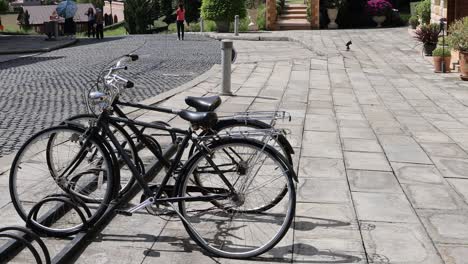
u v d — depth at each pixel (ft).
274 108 33.47
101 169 15.15
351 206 17.52
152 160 18.80
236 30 86.28
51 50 71.92
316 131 27.66
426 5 76.07
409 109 34.40
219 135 14.39
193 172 14.33
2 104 33.94
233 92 38.75
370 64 54.65
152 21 127.24
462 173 21.27
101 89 16.12
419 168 21.79
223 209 15.21
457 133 28.02
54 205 15.84
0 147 23.89
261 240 14.56
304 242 14.88
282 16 101.60
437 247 14.82
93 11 100.78
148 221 16.02
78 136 15.07
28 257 13.75
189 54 63.21
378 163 22.34
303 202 17.70
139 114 28.99
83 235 14.46
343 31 92.63
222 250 14.11
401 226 16.10
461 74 45.73
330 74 48.24
